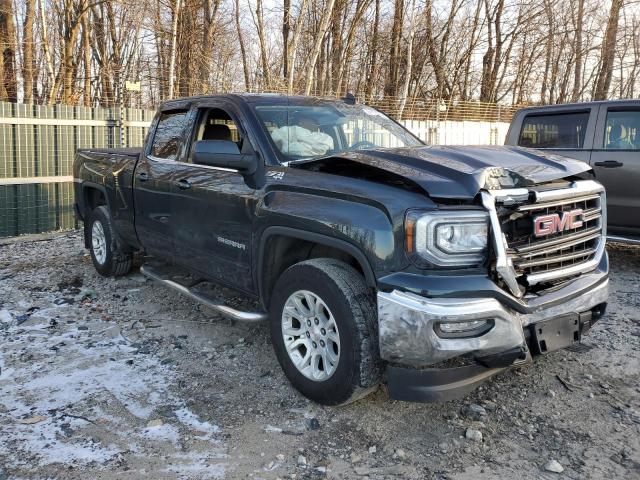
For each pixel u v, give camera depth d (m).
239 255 4.05
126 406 3.51
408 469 2.89
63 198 9.79
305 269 3.40
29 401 3.56
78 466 2.91
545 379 3.84
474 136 18.52
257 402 3.56
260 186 3.85
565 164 3.53
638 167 6.46
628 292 5.82
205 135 4.73
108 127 10.26
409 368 2.99
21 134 9.17
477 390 3.68
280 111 4.34
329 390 3.29
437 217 2.87
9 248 8.22
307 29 21.19
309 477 2.83
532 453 3.03
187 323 4.92
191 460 2.96
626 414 3.40
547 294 3.19
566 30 27.84
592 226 3.61
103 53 23.36
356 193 3.20
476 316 2.85
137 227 5.49
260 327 4.80
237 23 25.00
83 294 5.71
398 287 2.92
